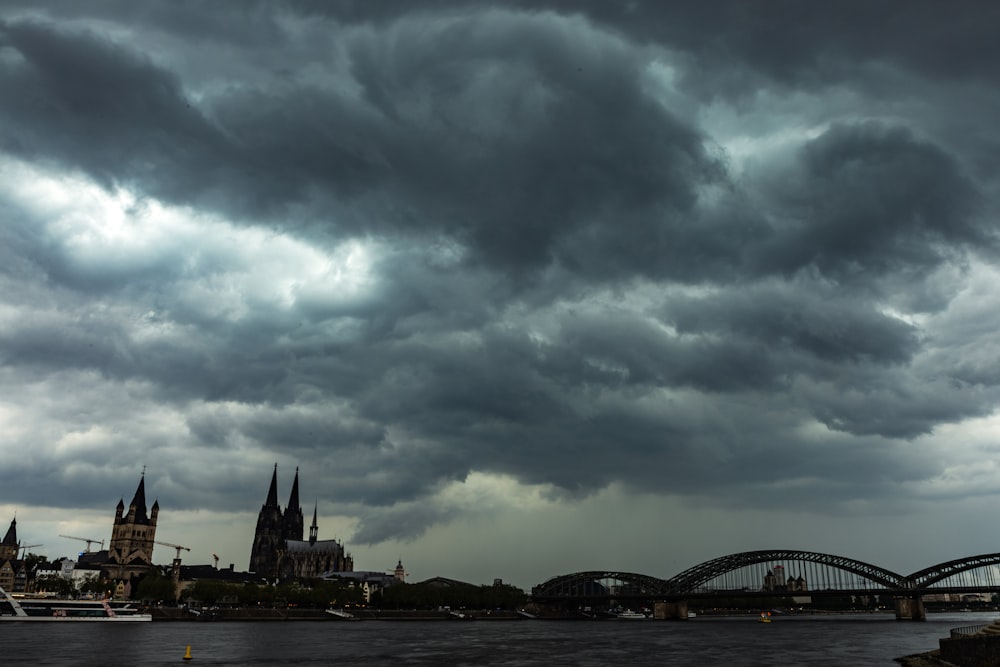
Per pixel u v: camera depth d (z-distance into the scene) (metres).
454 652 152.12
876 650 154.38
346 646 165.12
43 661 123.44
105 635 188.00
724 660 134.88
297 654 143.62
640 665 126.31
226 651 147.62
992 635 89.94
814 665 122.88
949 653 101.19
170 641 170.75
